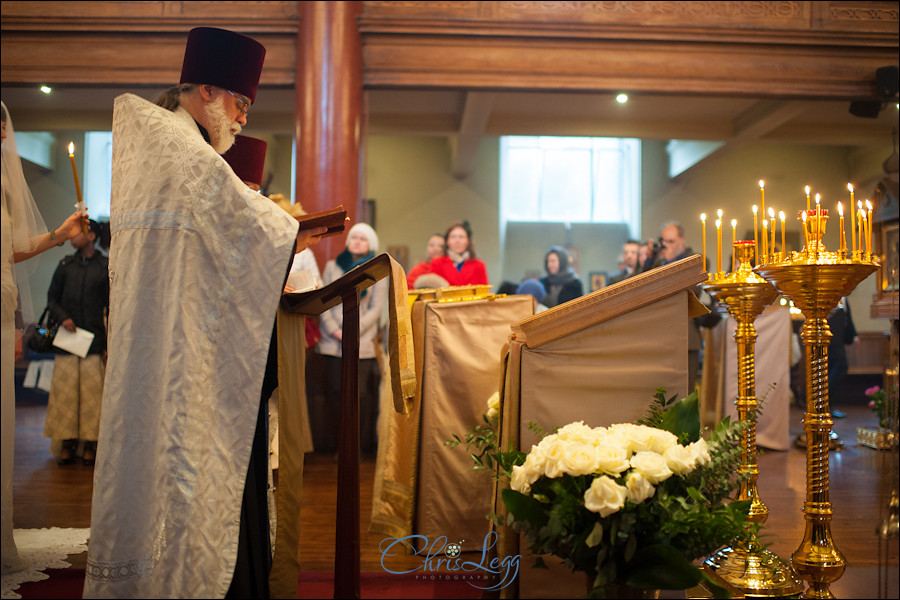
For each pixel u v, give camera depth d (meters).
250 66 1.98
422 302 2.67
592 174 6.62
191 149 1.71
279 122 5.43
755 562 1.92
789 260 1.97
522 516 1.60
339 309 4.71
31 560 2.25
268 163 5.45
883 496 2.11
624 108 5.87
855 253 1.94
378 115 5.66
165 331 1.67
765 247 2.14
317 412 4.69
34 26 5.24
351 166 5.13
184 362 1.66
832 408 4.93
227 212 1.70
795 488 3.28
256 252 1.69
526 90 5.39
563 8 5.34
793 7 5.40
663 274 1.90
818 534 1.97
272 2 5.25
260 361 1.68
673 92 5.41
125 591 1.57
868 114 5.53
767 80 5.43
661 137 5.94
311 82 5.10
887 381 2.11
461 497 2.54
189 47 1.95
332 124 5.09
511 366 1.92
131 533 1.60
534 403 1.88
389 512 2.67
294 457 1.89
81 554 2.33
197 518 1.62
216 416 1.67
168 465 1.62
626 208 6.59
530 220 6.68
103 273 4.22
